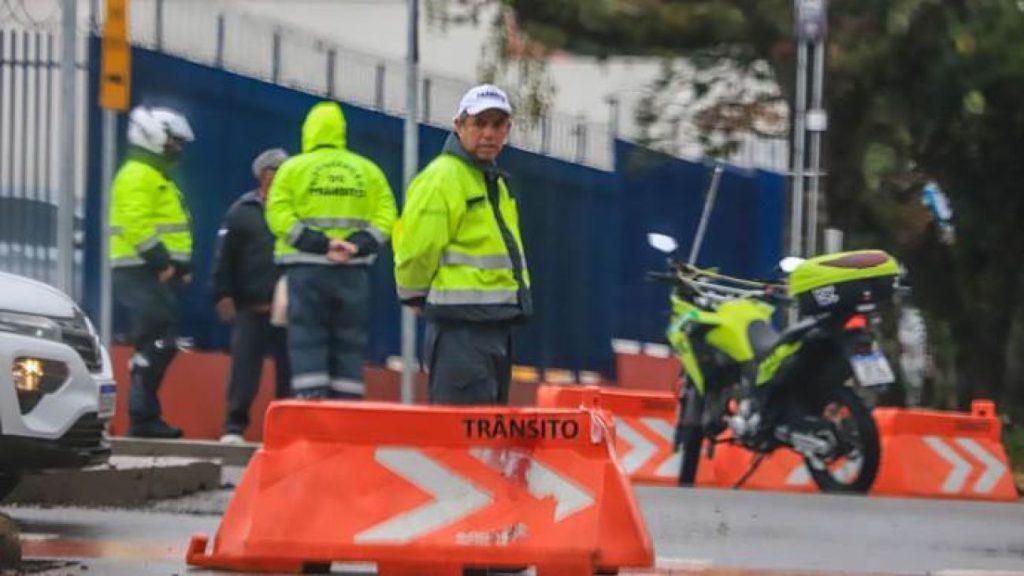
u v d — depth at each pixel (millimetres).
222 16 58562
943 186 65312
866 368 43281
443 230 28594
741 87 72000
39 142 53438
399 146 62062
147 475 40344
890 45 58656
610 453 26859
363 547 27000
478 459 27047
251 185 58281
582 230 69188
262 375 55844
